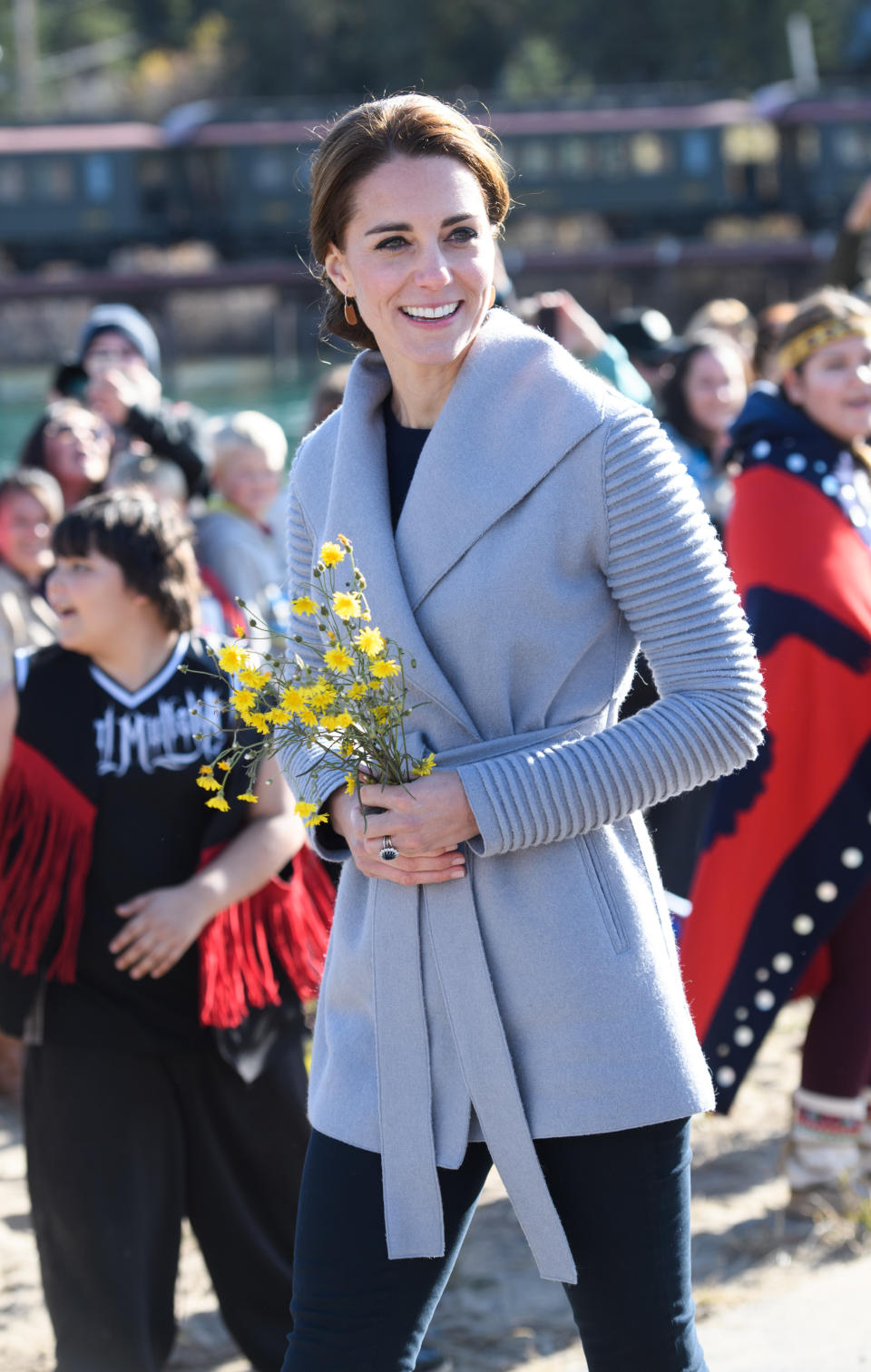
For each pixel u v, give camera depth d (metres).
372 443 2.49
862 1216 4.46
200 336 57.06
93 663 3.54
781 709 4.47
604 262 50.38
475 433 2.37
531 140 50.81
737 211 52.56
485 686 2.38
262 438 6.28
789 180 53.19
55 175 50.09
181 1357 4.17
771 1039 6.23
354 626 2.45
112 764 3.47
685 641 2.37
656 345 8.24
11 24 82.06
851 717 4.44
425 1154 2.40
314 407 6.26
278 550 6.70
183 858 3.52
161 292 49.69
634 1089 2.33
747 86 71.81
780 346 4.64
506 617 2.35
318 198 2.44
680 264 50.50
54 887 3.45
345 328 2.60
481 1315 4.31
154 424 7.09
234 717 3.52
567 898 2.36
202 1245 3.66
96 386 7.71
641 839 2.48
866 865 4.43
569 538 2.34
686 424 6.84
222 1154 3.59
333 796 2.53
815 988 4.61
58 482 6.98
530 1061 2.36
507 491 2.33
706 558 2.38
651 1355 2.36
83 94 88.06
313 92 75.69
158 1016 3.50
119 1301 3.45
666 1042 2.36
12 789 3.50
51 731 3.49
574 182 51.12
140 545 3.47
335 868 4.06
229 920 3.53
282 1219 3.64
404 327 2.39
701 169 51.56
